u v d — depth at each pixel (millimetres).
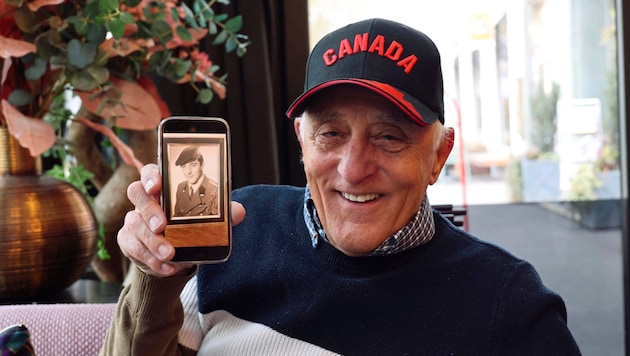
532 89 2545
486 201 2639
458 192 2574
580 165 2641
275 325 992
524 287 941
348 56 920
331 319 974
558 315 938
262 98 1796
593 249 2701
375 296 961
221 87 1526
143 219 769
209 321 1055
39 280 1301
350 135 921
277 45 1903
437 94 940
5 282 1279
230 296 1042
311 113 935
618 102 2334
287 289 1011
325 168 929
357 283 967
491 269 964
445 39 2316
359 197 930
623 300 2473
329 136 930
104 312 1105
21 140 1187
